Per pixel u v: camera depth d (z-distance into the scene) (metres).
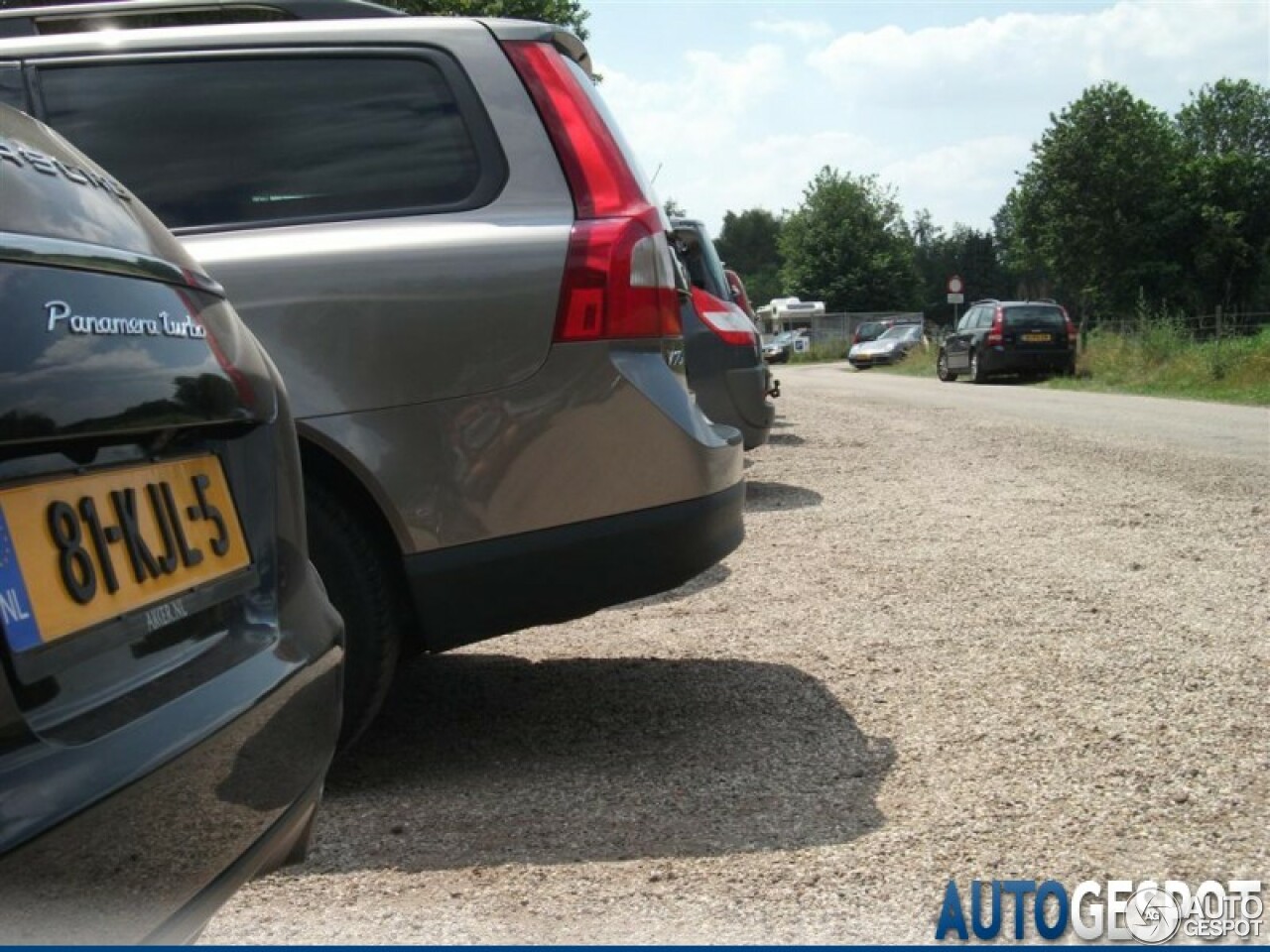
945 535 7.20
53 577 1.82
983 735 3.80
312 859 3.08
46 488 1.84
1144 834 3.08
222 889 1.99
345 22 3.79
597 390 3.55
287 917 2.77
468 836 3.20
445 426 3.49
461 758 3.81
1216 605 5.27
